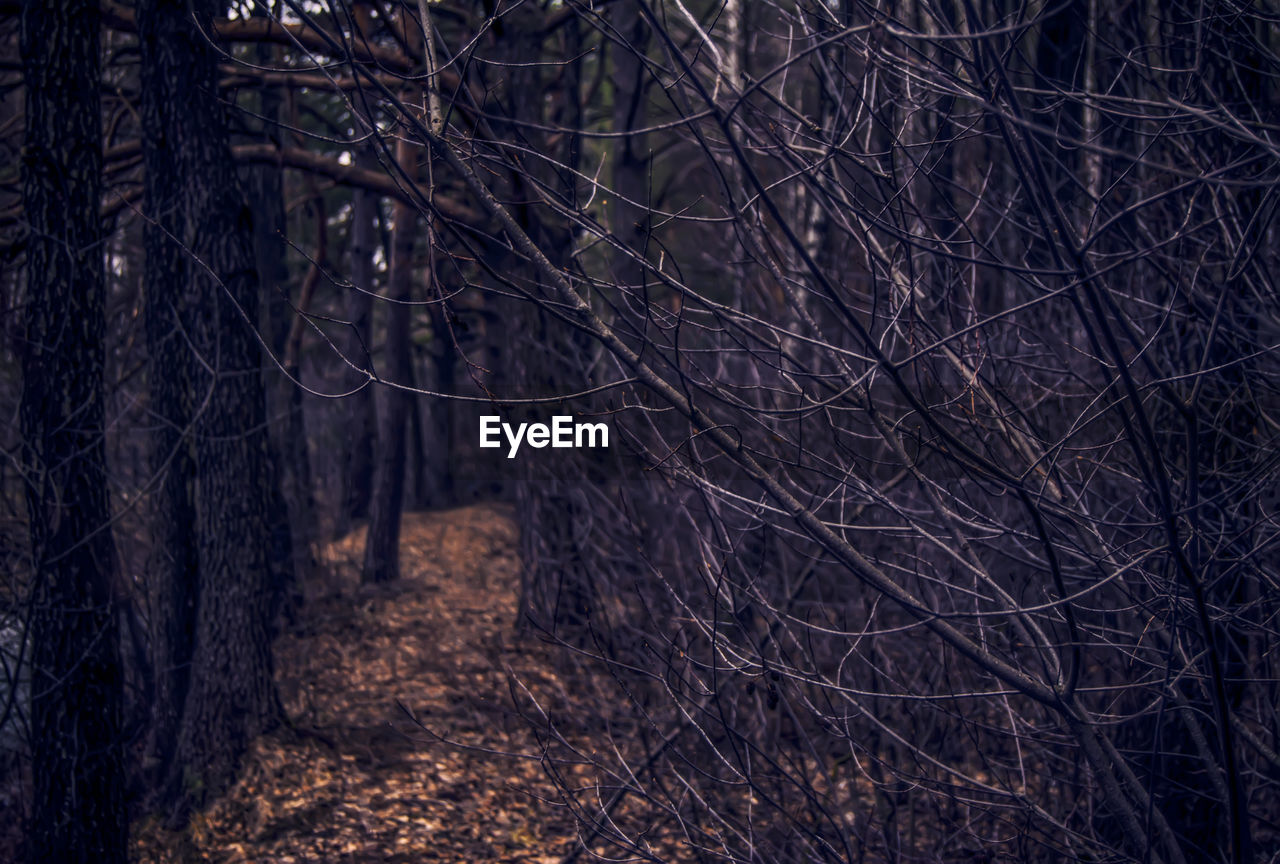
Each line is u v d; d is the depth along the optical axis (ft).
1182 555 8.63
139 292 36.60
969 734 13.61
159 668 28.78
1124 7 14.43
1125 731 14.12
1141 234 13.73
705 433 9.52
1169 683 10.24
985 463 8.85
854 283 18.70
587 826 14.42
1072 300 8.00
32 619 20.30
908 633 17.39
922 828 16.62
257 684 27.40
